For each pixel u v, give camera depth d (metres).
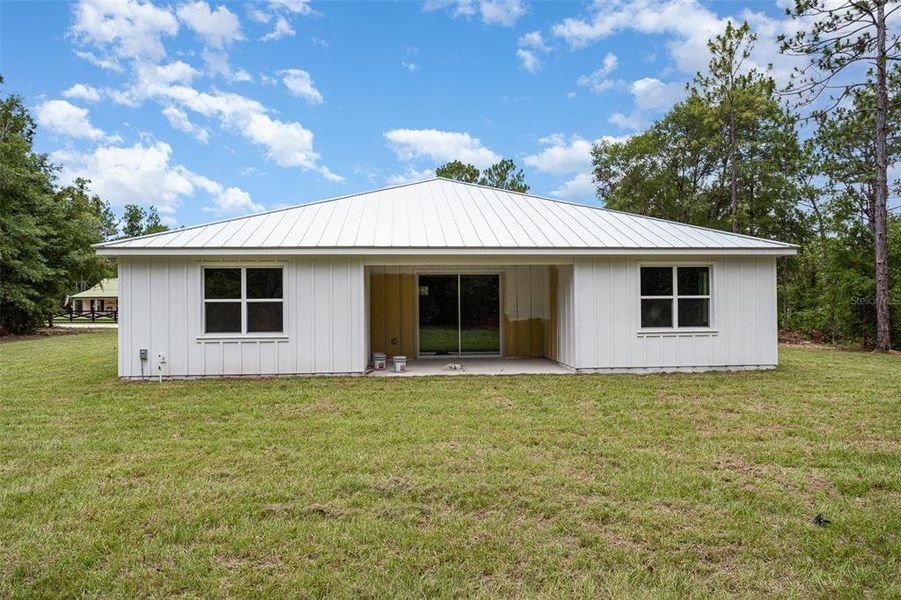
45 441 5.68
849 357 13.22
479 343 13.12
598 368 10.45
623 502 4.04
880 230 15.27
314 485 4.36
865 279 16.14
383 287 12.91
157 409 7.21
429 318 13.03
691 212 28.91
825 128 16.25
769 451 5.28
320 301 9.96
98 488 4.30
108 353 14.40
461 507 3.96
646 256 10.46
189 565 3.10
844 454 5.16
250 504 3.97
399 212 12.23
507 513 3.85
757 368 10.73
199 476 4.59
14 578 2.97
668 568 3.12
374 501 4.04
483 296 13.13
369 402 7.63
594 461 4.99
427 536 3.47
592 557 3.23
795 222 27.81
